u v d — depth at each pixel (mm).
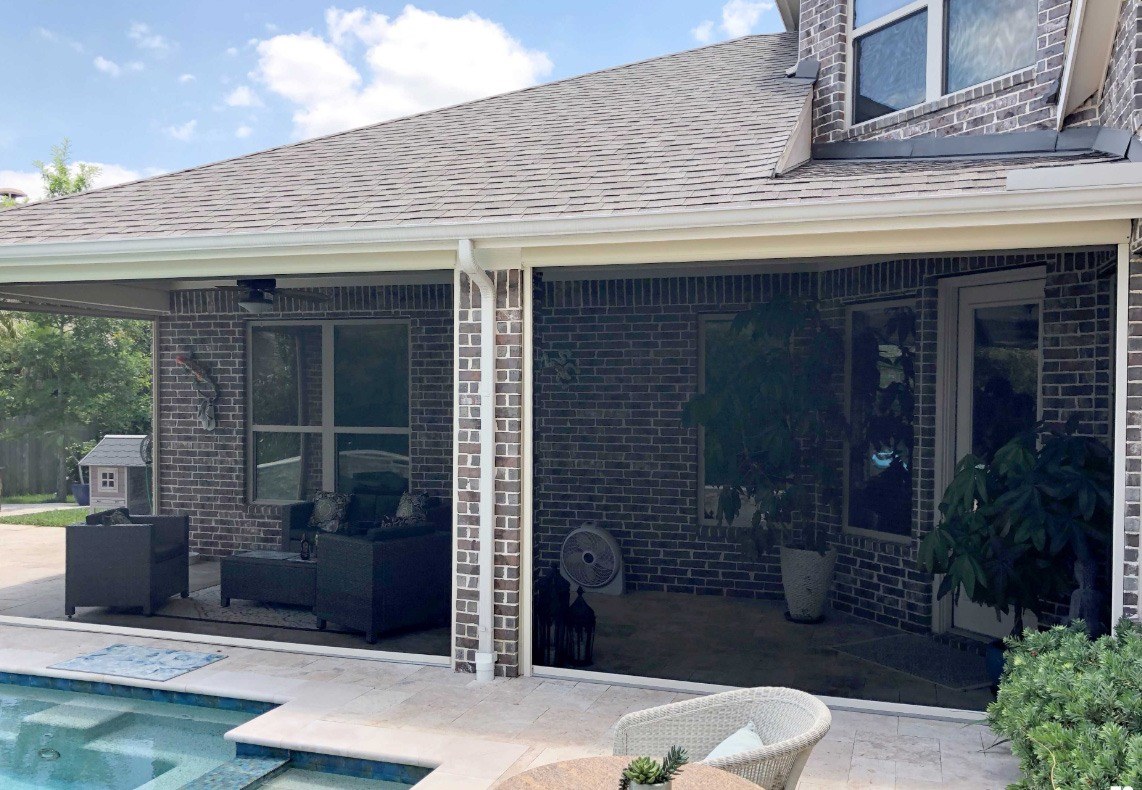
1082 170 5023
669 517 10109
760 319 8984
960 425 8164
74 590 8828
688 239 6051
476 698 6363
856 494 9055
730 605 9500
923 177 6121
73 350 18422
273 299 11547
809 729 3670
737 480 8969
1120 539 5430
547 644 7523
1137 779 3551
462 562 6898
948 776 5102
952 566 6469
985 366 7996
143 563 8875
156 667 7105
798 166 7555
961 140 7238
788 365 8891
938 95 7801
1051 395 7266
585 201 6582
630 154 7680
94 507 13156
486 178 7637
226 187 8727
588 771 3434
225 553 12023
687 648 7922
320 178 8500
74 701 6750
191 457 12172
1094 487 5961
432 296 11141
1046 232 5461
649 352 10141
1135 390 5371
